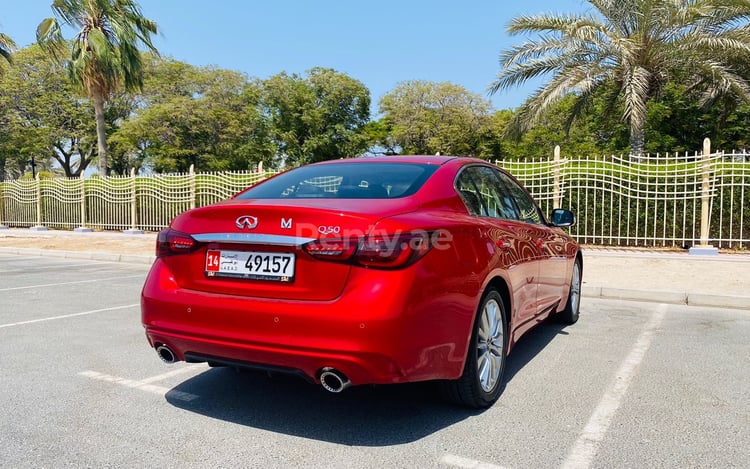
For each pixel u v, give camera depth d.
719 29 14.54
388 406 3.48
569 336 5.30
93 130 35.91
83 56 20.92
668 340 5.14
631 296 7.45
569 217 5.16
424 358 2.81
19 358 4.52
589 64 15.26
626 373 4.13
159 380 3.98
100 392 3.73
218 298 3.01
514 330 3.84
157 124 33.31
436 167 3.68
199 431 3.09
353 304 2.69
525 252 4.03
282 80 41.56
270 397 3.64
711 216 11.63
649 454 2.78
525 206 4.77
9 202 23.06
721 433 3.03
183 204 17.41
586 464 2.68
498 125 39.16
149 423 3.20
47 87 35.00
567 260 5.28
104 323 5.84
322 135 41.88
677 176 11.53
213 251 3.12
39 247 14.88
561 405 3.48
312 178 3.73
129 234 18.25
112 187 19.39
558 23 15.19
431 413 3.36
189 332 3.06
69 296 7.61
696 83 18.66
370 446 2.89
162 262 3.34
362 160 4.00
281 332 2.80
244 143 37.88
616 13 15.26
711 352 4.71
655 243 11.94
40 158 36.41
